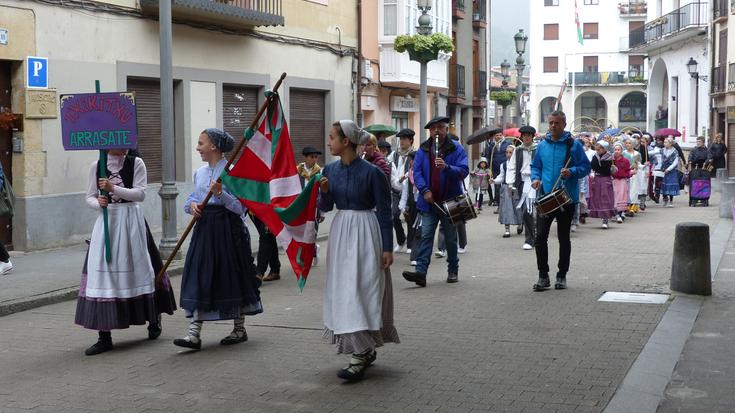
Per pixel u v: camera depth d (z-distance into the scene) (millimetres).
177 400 6094
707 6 41469
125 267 7578
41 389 6430
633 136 24234
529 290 10312
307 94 22344
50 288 10469
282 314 9078
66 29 14289
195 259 7477
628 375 6480
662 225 18438
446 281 11078
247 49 19344
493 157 22969
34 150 13742
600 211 17734
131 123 7441
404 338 7852
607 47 75938
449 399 6012
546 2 77125
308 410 5824
